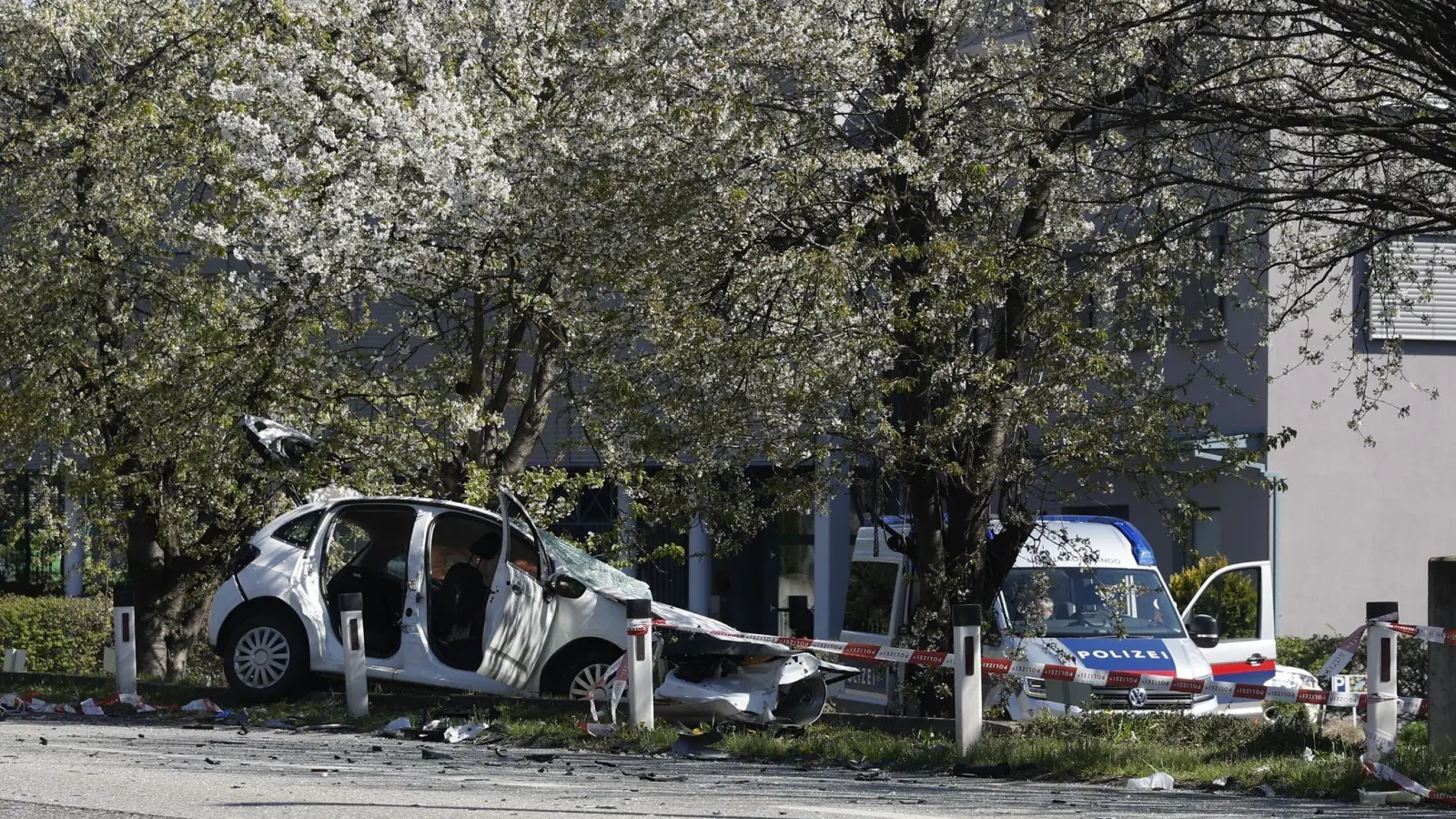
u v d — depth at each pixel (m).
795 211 24.22
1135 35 22.86
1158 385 24.48
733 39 25.66
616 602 23.08
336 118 27.28
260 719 21.72
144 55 31.89
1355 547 35.06
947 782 16.34
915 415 23.30
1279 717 20.72
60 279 30.73
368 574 24.44
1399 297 28.41
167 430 29.30
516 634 22.72
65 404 31.53
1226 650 27.08
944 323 22.31
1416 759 15.77
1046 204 24.98
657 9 25.73
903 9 24.72
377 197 25.94
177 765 14.81
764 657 20.64
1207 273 26.50
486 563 24.45
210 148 30.20
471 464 28.56
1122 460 22.73
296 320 27.91
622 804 12.56
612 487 45.72
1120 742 19.38
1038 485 24.61
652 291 23.34
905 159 23.14
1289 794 15.45
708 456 23.30
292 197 26.14
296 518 23.83
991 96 23.92
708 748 18.88
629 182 24.22
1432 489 35.62
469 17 29.09
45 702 23.67
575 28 29.02
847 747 18.70
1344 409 35.03
